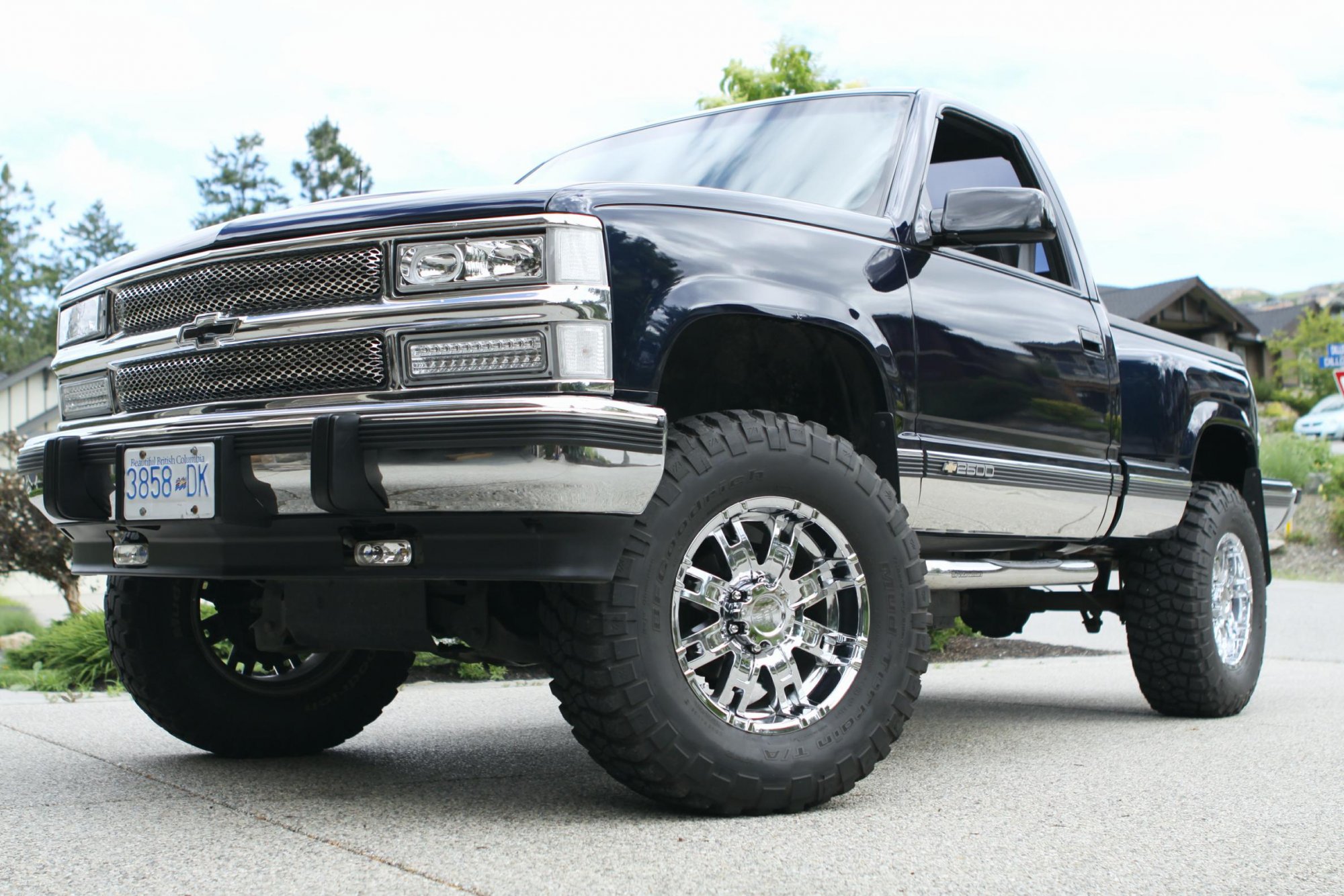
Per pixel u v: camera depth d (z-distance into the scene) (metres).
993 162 3.98
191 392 2.77
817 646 2.80
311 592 2.89
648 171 3.84
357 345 2.53
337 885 2.07
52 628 6.57
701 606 2.64
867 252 3.10
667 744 2.52
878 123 3.56
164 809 2.72
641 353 2.47
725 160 3.72
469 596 2.80
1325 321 42.16
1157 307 34.50
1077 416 3.74
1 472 9.37
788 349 3.12
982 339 3.38
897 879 2.13
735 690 2.69
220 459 2.56
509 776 3.18
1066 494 3.67
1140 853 2.34
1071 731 4.11
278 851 2.32
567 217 2.43
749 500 2.68
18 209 68.00
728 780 2.58
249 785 3.04
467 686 5.46
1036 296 3.68
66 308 3.20
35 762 3.37
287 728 3.47
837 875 2.15
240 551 2.67
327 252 2.57
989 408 3.38
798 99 3.84
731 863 2.23
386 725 4.20
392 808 2.73
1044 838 2.46
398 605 2.75
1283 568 14.52
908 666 2.86
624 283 2.48
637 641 2.48
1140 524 4.09
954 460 3.22
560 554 2.39
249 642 3.45
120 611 3.27
